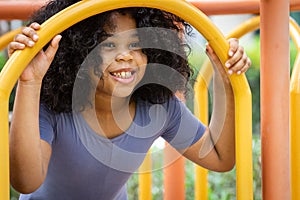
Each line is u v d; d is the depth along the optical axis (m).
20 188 1.13
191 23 1.10
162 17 1.21
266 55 1.19
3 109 0.99
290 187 1.26
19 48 1.00
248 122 1.18
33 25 1.01
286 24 1.18
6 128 1.00
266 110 1.20
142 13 1.17
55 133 1.25
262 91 1.21
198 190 1.76
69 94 1.21
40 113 1.22
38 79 1.07
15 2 1.47
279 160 1.20
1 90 0.99
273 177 1.20
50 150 1.21
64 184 1.35
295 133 1.28
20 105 1.07
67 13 1.02
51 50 1.06
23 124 1.08
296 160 1.28
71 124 1.25
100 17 1.15
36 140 1.09
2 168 0.99
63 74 1.19
